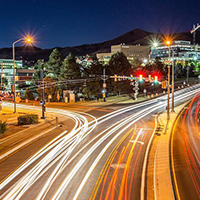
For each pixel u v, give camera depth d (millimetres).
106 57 148500
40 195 9031
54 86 59281
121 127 23484
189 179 10500
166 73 82062
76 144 16844
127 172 11289
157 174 11047
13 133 20875
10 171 11625
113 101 49781
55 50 73000
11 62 125875
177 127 23125
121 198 8727
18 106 50500
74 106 45469
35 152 14898
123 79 52469
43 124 25953
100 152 14680
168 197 8805
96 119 29391
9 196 9023
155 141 17531
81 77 56594
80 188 9586
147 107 40031
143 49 148750
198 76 96000
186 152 14641
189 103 43094
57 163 12688
